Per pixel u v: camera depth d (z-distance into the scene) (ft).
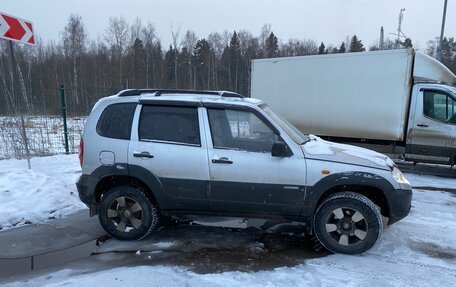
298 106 35.01
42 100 70.18
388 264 13.94
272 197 14.74
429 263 14.10
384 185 14.42
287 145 14.79
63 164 30.42
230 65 209.97
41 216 18.63
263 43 224.94
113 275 12.85
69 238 16.22
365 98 31.30
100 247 15.25
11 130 38.09
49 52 176.24
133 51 192.85
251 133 15.14
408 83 29.37
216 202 15.14
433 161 29.48
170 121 15.48
